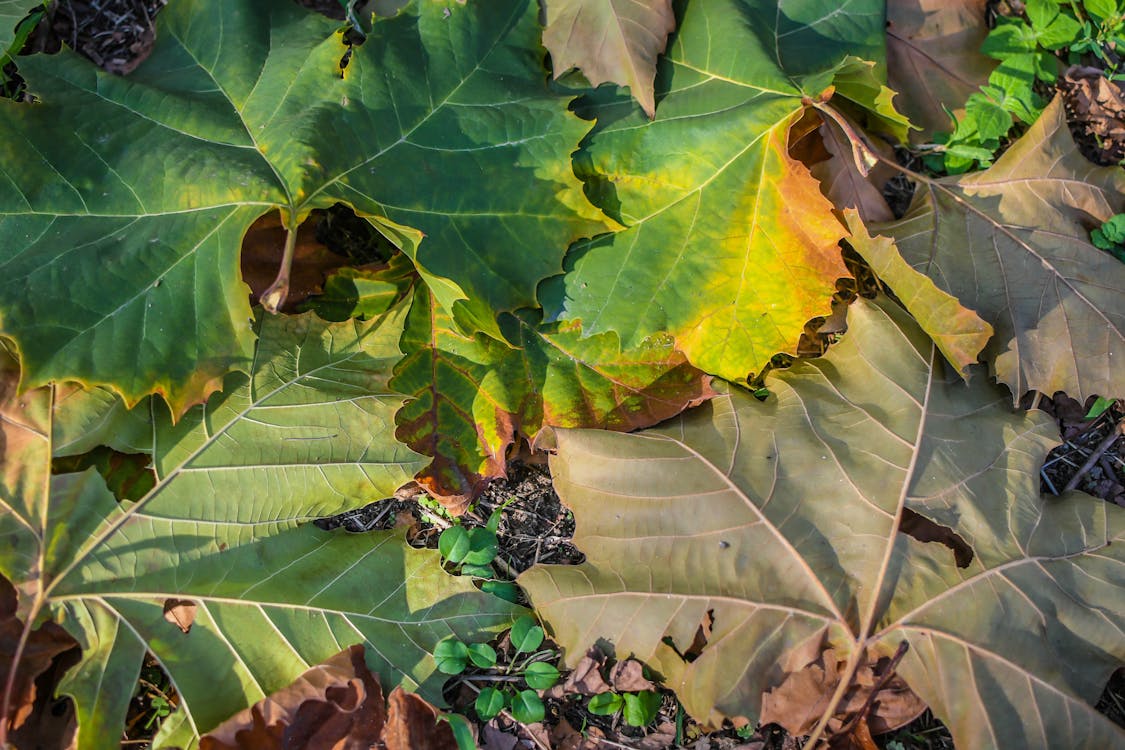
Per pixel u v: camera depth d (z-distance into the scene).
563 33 0.47
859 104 0.49
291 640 0.45
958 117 0.51
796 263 0.47
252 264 0.48
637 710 0.46
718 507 0.46
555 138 0.46
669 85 0.47
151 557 0.45
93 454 0.46
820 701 0.45
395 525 0.49
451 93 0.46
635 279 0.47
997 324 0.48
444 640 0.46
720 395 0.48
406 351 0.48
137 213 0.45
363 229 0.51
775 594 0.45
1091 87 0.52
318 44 0.46
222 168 0.45
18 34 0.50
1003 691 0.44
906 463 0.46
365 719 0.45
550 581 0.46
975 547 0.46
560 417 0.48
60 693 0.43
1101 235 0.49
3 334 0.43
